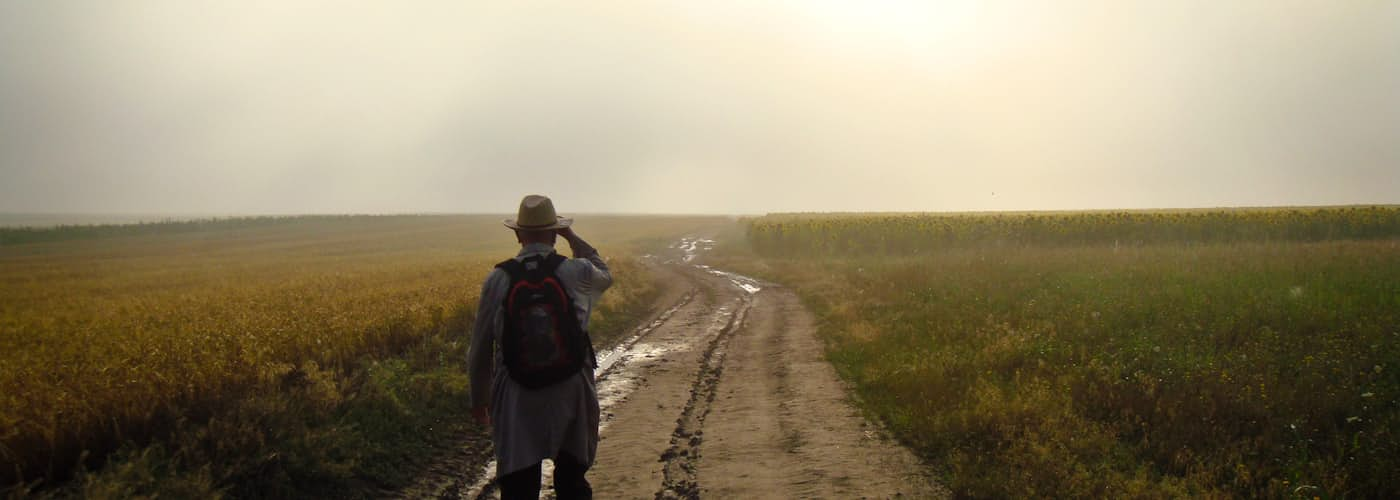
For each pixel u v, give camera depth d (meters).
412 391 8.95
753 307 20.52
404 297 16.94
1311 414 6.76
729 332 15.89
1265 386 7.63
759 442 7.54
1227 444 6.16
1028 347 10.40
